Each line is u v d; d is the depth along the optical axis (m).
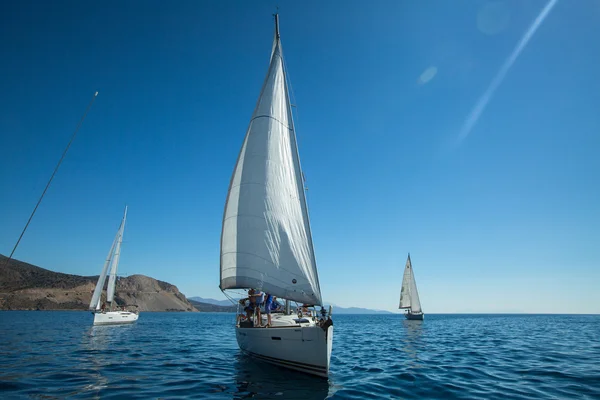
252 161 14.05
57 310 137.12
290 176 13.92
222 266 14.43
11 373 12.55
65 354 17.88
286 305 16.59
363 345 24.89
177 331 38.84
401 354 19.89
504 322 73.75
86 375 12.64
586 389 11.18
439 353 20.25
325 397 10.14
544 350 21.44
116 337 28.73
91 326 42.47
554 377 13.07
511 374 13.69
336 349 22.45
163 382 11.88
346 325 61.84
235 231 13.91
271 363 13.71
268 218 13.43
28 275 150.75
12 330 33.00
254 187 13.80
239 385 11.45
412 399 10.02
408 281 65.44
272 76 14.85
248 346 15.23
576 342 26.80
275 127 14.27
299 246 13.09
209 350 21.55
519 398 10.12
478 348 22.72
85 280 166.38
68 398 9.55
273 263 13.09
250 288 13.76
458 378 12.95
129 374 13.12
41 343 22.59
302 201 13.67
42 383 11.18
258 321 14.48
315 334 11.47
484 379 12.77
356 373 14.01
